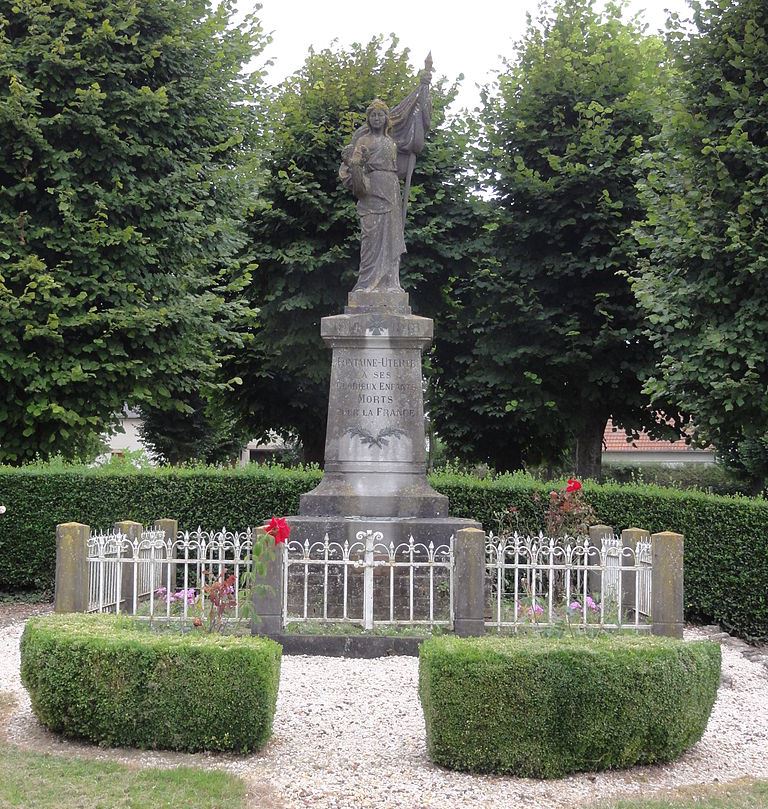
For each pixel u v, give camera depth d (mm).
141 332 18188
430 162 24234
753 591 14781
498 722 7012
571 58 23531
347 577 11242
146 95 18484
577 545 11398
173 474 16359
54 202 18141
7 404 17906
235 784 6617
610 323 22812
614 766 7297
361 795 6527
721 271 16281
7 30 18578
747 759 7785
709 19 17281
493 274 23391
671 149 17625
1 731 7914
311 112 24469
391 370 13312
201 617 10750
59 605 10891
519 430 26125
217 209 20766
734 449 30812
